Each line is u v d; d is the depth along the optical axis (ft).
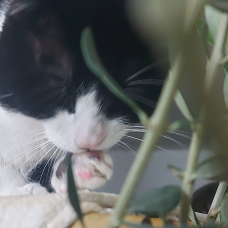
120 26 1.93
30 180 2.62
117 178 3.45
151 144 0.95
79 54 1.93
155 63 2.02
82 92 2.00
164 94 0.95
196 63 0.93
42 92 2.02
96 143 2.01
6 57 1.99
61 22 1.93
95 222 1.28
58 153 2.44
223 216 1.19
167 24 0.91
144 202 1.01
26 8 1.93
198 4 0.92
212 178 1.05
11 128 2.34
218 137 0.98
